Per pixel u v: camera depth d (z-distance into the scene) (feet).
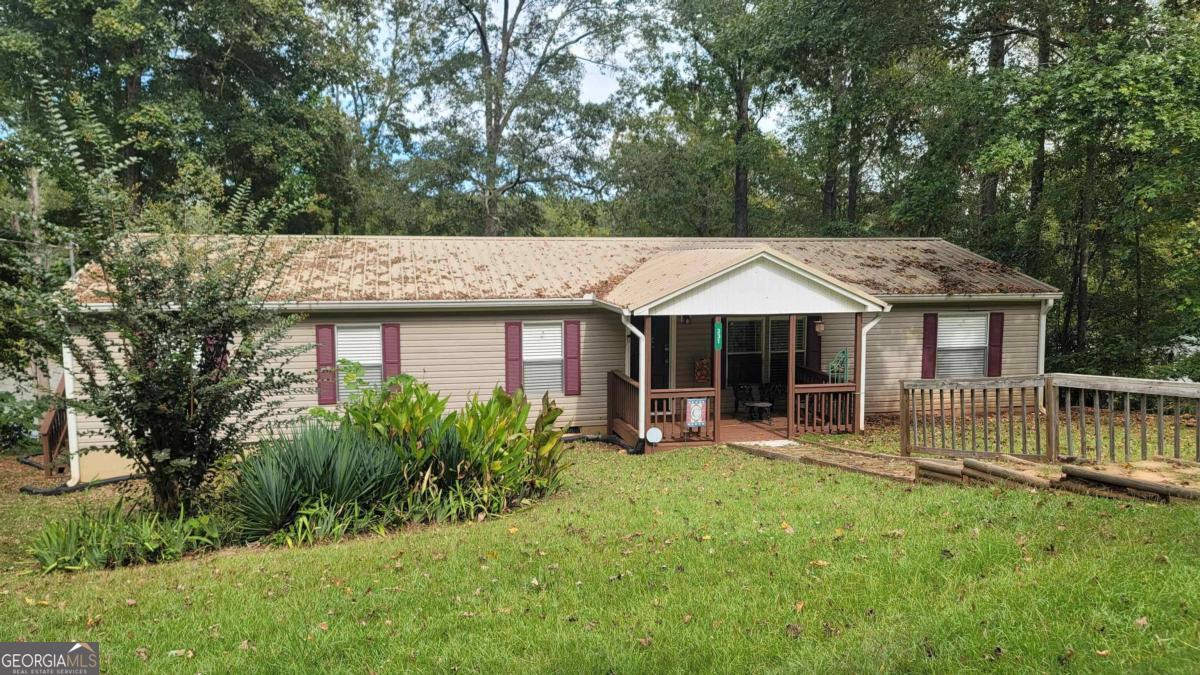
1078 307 65.31
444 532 25.29
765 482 31.83
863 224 93.20
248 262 32.91
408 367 46.62
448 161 91.40
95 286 39.24
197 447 25.75
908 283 52.75
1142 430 25.08
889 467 32.58
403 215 90.99
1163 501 20.38
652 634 14.85
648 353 43.29
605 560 20.27
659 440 43.57
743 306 44.14
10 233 29.68
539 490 31.37
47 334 23.68
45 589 20.83
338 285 45.73
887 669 12.20
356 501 26.63
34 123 61.57
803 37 63.21
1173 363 55.52
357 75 88.43
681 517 25.11
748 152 95.09
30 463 48.34
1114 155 56.54
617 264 54.80
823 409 46.85
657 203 97.14
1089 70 46.34
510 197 98.73
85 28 65.67
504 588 18.51
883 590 15.99
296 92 82.02
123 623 17.49
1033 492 23.40
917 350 53.93
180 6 71.56
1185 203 50.85
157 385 24.41
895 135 71.10
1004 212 72.02
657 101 104.37
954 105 59.11
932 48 68.74
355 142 102.37
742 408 54.49
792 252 58.54
